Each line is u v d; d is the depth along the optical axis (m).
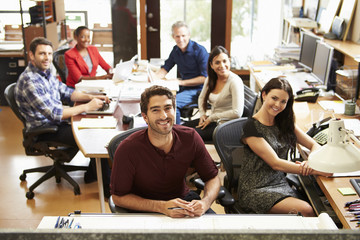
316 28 5.08
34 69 3.40
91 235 0.41
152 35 6.40
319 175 2.31
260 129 2.41
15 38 5.73
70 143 3.45
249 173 2.43
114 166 2.06
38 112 3.40
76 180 3.80
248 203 2.37
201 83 4.38
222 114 3.39
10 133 4.88
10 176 3.89
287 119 2.45
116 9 6.20
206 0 6.25
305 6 5.59
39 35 5.46
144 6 6.16
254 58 6.38
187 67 4.46
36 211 3.33
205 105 3.62
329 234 0.40
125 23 6.25
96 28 6.30
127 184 2.05
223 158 2.47
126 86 4.01
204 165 2.21
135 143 2.03
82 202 3.45
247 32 6.36
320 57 4.11
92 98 3.65
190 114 4.19
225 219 1.83
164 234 0.41
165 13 6.31
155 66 4.78
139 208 2.01
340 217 1.95
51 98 3.48
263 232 0.41
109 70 4.73
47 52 3.39
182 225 1.79
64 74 4.67
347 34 4.45
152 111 1.94
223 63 3.36
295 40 5.38
